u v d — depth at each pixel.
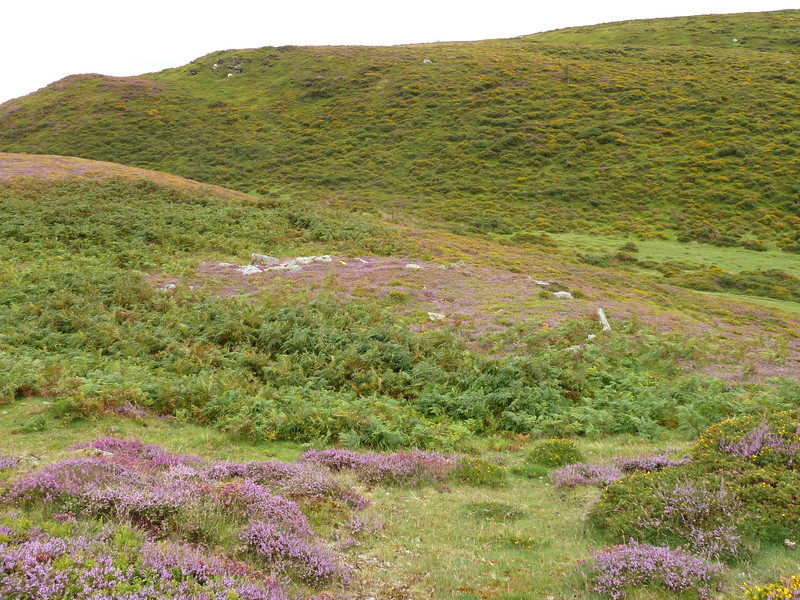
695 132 75.06
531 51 115.44
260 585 6.18
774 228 54.81
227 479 9.85
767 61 96.25
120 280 25.83
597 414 15.55
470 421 14.95
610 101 85.12
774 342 25.80
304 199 65.19
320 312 22.73
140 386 14.80
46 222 35.59
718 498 8.12
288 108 98.56
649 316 27.73
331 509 9.05
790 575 6.64
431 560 7.66
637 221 58.62
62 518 6.96
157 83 110.06
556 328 23.03
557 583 7.07
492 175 72.06
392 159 78.75
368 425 13.58
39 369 15.38
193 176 76.38
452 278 31.56
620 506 8.72
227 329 20.53
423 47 126.44
